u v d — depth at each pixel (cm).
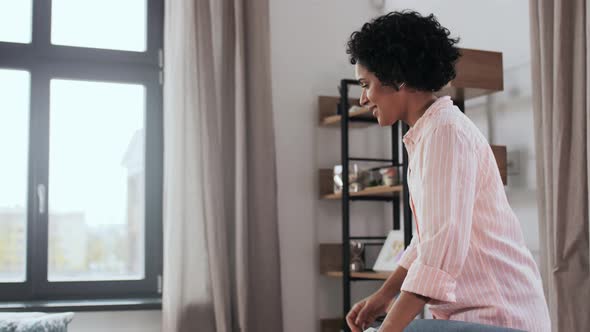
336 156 422
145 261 390
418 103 153
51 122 385
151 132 396
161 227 393
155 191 394
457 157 138
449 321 127
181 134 366
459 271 133
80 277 384
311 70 420
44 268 375
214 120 371
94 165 390
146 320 376
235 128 379
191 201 367
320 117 413
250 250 378
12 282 370
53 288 375
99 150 391
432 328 128
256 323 376
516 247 149
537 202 281
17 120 380
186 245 366
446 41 152
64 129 387
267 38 388
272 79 411
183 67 371
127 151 395
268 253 379
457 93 318
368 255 420
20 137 379
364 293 419
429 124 145
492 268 145
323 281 412
